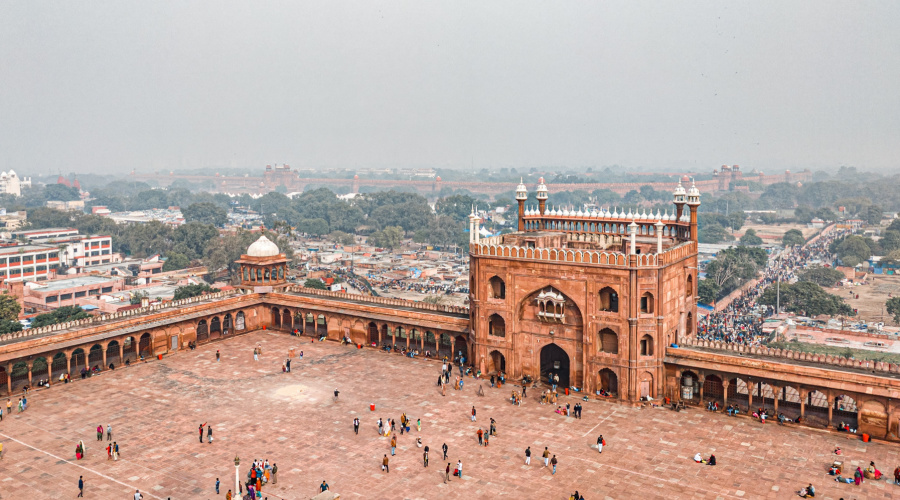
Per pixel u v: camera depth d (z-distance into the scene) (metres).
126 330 73.69
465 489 47.06
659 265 61.88
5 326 104.62
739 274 163.25
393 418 59.97
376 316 80.75
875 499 45.06
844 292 166.75
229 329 87.62
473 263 70.69
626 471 49.66
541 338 67.75
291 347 82.56
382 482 48.03
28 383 67.25
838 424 56.69
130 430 57.06
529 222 81.12
